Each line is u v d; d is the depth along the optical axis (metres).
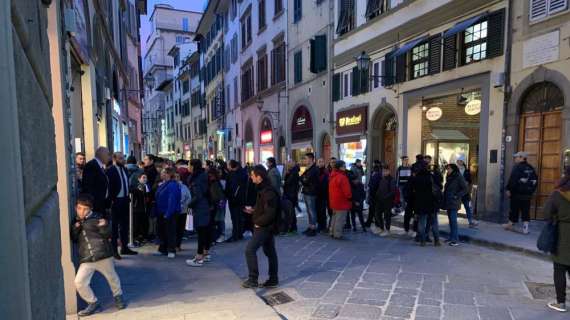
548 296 4.95
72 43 6.06
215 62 36.50
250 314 4.30
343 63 16.22
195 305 4.58
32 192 1.37
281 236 8.80
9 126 1.07
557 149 8.47
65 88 4.39
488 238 7.79
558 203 4.38
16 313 1.07
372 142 14.48
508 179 9.07
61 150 4.05
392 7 13.41
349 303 4.80
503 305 4.67
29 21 1.53
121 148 15.95
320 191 9.06
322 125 17.95
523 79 8.96
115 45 13.95
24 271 1.10
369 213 9.62
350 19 15.77
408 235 8.82
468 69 10.44
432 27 11.63
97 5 9.12
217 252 7.51
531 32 8.75
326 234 9.02
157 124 63.72
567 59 7.98
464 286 5.33
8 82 1.07
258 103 23.56
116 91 14.27
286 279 5.77
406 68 12.74
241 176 8.55
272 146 23.52
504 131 9.47
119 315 4.27
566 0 7.99
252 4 25.95
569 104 7.94
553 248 4.46
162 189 6.89
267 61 23.91
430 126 12.51
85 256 4.24
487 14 9.70
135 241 7.96
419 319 4.31
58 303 1.83
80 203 4.26
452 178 7.81
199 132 43.66
